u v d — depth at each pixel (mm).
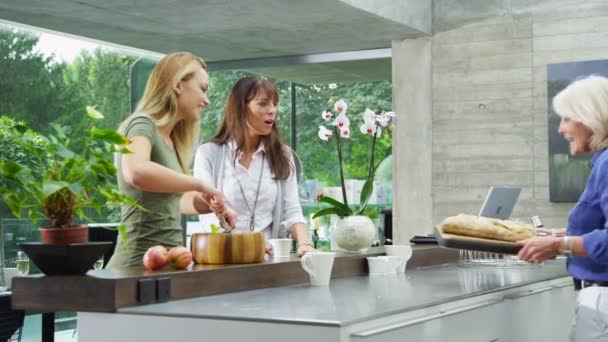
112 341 2287
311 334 2090
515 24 7695
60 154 2213
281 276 2934
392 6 7230
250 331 2158
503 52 7742
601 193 2818
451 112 7914
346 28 7531
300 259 3104
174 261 2570
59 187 2154
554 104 2982
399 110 8102
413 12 7594
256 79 3613
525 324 3367
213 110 9062
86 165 2240
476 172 7820
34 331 6695
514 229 3070
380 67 8523
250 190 3596
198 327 2209
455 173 7895
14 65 7305
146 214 2824
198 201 3094
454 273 3705
